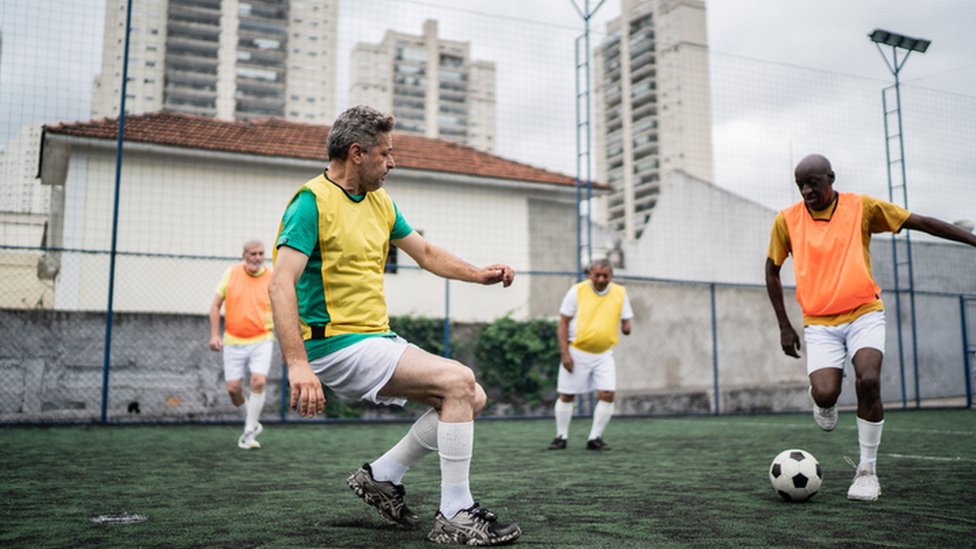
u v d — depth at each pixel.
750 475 4.48
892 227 3.75
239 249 13.38
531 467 4.95
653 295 15.64
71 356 10.23
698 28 47.78
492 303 15.42
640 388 15.24
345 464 5.10
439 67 90.88
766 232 17.98
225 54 66.75
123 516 3.00
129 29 9.11
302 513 3.07
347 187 2.58
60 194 12.16
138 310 12.47
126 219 12.51
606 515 3.03
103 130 12.45
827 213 3.83
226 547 2.38
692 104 33.56
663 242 19.38
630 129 68.06
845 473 4.51
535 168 18.14
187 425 9.19
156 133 12.93
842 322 3.74
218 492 3.73
